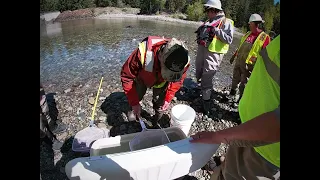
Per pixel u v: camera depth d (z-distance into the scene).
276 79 1.30
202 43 3.88
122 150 2.74
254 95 1.51
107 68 5.97
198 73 4.27
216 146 2.40
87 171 2.07
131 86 2.76
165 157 2.19
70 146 3.31
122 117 3.92
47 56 6.67
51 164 3.02
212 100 4.64
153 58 2.51
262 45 3.87
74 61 6.39
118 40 8.48
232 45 9.05
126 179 2.14
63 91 4.66
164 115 3.97
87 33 9.27
